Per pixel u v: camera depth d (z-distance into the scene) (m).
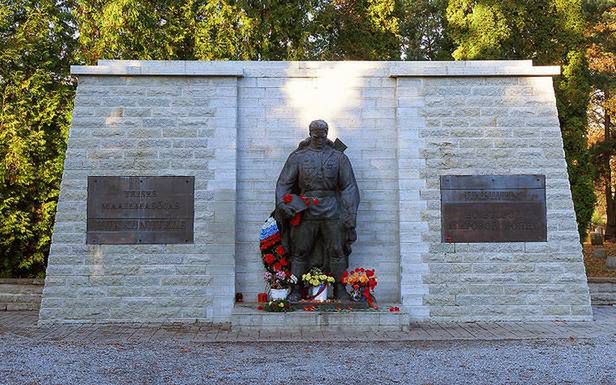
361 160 11.90
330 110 11.98
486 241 11.52
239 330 10.39
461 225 11.55
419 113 11.79
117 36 17.45
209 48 18.41
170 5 18.95
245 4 18.69
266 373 7.54
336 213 10.95
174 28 18.61
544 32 19.75
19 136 15.66
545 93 11.84
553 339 9.81
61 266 11.28
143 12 17.77
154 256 11.36
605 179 31.03
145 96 11.68
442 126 11.76
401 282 11.44
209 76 11.77
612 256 23.78
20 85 16.08
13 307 13.23
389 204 11.82
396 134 11.88
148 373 7.54
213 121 11.69
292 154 11.27
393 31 20.86
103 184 11.45
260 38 19.02
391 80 12.02
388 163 11.90
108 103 11.64
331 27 21.09
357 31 21.00
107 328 10.77
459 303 11.40
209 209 11.49
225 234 11.45
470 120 11.77
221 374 7.49
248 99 11.96
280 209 10.93
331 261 11.00
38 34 16.58
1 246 15.79
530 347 9.20
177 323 11.20
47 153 16.12
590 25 25.50
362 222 11.79
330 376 7.41
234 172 11.59
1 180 15.45
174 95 11.71
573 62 19.25
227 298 11.32
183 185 11.51
